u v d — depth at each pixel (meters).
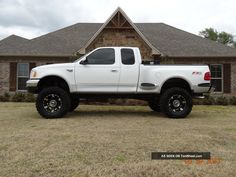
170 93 9.66
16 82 20.03
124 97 9.87
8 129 7.47
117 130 7.38
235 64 19.75
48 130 7.33
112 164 4.68
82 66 9.59
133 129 7.55
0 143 5.95
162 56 18.31
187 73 9.70
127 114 10.90
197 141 6.21
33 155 5.12
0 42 21.12
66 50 20.06
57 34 22.86
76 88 9.60
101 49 9.73
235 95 19.66
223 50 20.23
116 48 9.73
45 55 19.67
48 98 9.51
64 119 9.32
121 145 5.81
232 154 5.34
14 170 4.40
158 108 11.50
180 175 4.26
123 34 18.11
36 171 4.37
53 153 5.24
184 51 19.84
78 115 10.46
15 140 6.20
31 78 9.54
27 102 18.05
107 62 9.66
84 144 5.86
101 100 10.66
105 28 18.05
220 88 19.83
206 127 8.02
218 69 19.88
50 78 9.66
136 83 9.66
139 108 13.66
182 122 8.90
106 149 5.52
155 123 8.62
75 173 4.29
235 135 6.95
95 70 9.59
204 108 14.70
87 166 4.57
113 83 9.62
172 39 21.94
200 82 9.71
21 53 19.70
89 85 9.61
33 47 20.44
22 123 8.47
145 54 18.08
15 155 5.12
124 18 18.00
